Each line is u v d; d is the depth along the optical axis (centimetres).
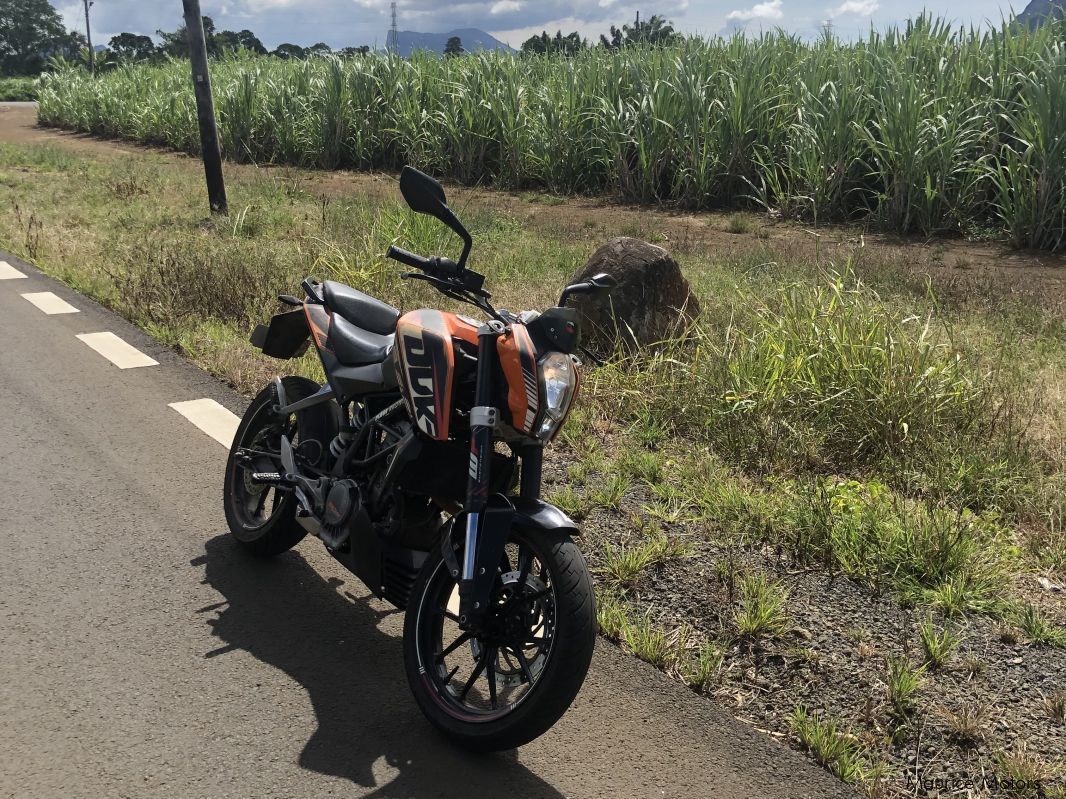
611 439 584
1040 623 390
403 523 345
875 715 339
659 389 631
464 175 1897
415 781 300
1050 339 802
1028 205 1253
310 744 313
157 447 543
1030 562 454
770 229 1401
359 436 369
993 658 374
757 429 568
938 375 603
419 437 330
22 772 289
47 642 356
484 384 307
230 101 2216
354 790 294
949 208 1340
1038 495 508
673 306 738
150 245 1014
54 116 3272
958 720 332
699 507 493
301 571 424
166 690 334
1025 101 1302
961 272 1088
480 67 2005
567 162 1752
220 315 799
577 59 1952
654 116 1612
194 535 448
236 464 444
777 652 372
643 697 346
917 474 533
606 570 425
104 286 875
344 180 1881
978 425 589
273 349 444
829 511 462
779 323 657
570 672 292
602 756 316
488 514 306
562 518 308
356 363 377
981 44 1446
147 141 2636
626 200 1670
